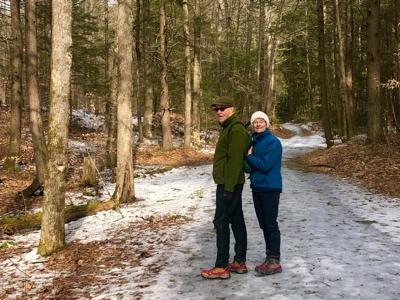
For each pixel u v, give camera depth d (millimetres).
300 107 50250
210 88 24875
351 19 20031
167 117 18906
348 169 11727
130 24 8125
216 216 3775
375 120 13680
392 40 21406
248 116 31281
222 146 3688
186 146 19672
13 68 12617
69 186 10672
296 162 15594
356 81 24422
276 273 3799
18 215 7953
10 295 3719
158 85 26312
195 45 20984
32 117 9523
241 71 29859
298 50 39844
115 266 4383
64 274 4262
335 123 31641
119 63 8141
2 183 10844
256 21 37000
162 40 18484
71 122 23172
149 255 4707
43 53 24031
